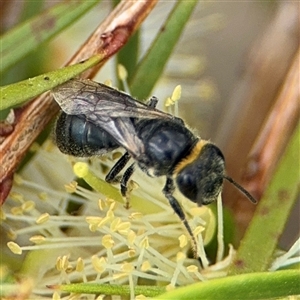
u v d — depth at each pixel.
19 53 0.08
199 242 0.08
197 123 0.10
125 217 0.08
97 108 0.08
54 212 0.08
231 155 0.09
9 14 0.09
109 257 0.08
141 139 0.08
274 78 0.10
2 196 0.08
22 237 0.08
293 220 0.10
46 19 0.08
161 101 0.10
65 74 0.08
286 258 0.08
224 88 0.11
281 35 0.10
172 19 0.08
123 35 0.08
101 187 0.08
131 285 0.07
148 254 0.08
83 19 0.10
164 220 0.08
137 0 0.08
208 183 0.08
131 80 0.08
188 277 0.08
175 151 0.08
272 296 0.07
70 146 0.08
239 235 0.08
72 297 0.08
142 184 0.08
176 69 0.10
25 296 0.07
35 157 0.09
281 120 0.09
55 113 0.08
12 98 0.07
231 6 0.11
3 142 0.08
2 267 0.08
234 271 0.08
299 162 0.08
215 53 0.11
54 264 0.08
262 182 0.09
